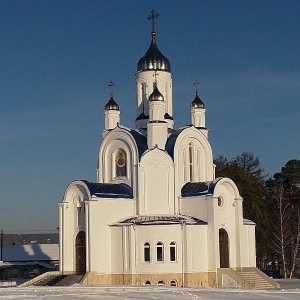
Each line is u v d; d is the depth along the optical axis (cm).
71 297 4828
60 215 7112
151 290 5503
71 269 7056
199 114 7900
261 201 9862
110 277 6831
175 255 6712
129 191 7162
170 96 7844
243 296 4922
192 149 7425
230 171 9681
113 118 7756
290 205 10150
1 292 5500
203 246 6869
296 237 9456
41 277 7056
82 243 7019
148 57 7781
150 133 7262
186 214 7106
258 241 9194
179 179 7219
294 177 10262
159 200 7112
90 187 6919
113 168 7350
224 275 6819
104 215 6900
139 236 6738
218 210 7025
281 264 9675
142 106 7781
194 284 6706
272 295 5022
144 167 7112
